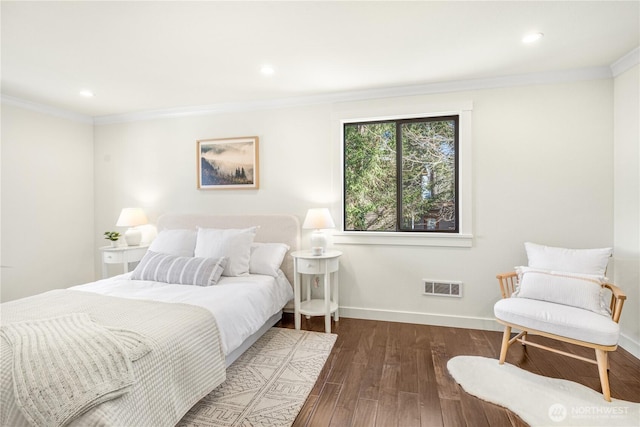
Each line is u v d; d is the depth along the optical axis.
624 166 2.59
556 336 2.05
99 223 4.21
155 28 2.07
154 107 3.79
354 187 3.46
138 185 4.06
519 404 1.85
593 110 2.76
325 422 1.74
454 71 2.79
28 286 3.51
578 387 2.02
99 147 4.20
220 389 2.03
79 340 1.46
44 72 2.76
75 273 3.99
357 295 3.36
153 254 2.97
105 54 2.43
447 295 3.12
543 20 2.02
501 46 2.35
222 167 3.73
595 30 2.13
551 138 2.85
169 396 1.53
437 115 3.15
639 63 2.41
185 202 3.90
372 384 2.10
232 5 1.84
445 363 2.36
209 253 2.96
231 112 3.71
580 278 2.23
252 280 2.80
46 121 3.68
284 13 1.92
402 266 3.23
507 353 2.50
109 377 1.29
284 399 1.92
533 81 2.87
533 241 2.91
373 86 3.14
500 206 2.98
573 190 2.81
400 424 1.71
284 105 3.53
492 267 3.01
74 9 1.85
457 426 1.69
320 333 2.94
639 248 2.41
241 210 3.71
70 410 1.17
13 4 1.79
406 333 2.94
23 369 1.27
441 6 1.87
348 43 2.29
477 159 3.02
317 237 3.10
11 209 3.37
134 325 1.70
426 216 3.26
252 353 2.53
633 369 2.23
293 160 3.53
